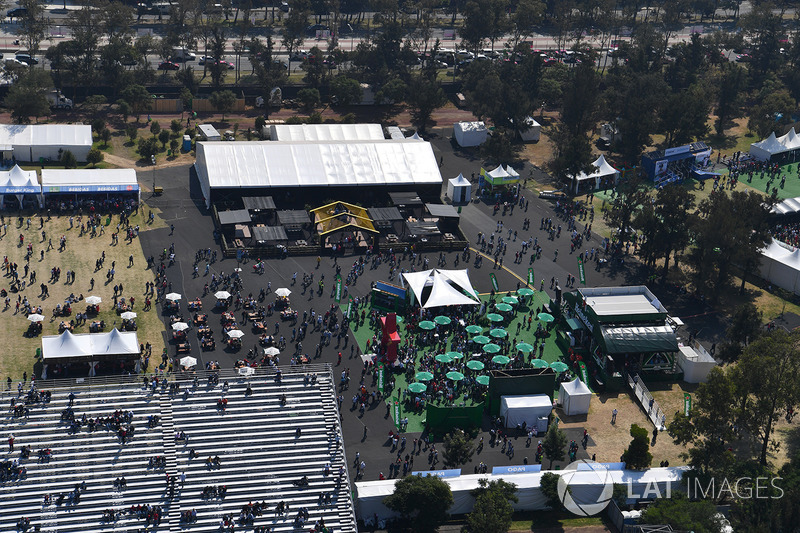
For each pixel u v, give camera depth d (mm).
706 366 155750
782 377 131125
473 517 118125
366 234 196250
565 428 142875
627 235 197375
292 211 197250
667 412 148500
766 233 184625
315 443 133125
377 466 131375
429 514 119125
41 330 154500
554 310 170750
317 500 125375
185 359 144250
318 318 162750
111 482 124750
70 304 161500
